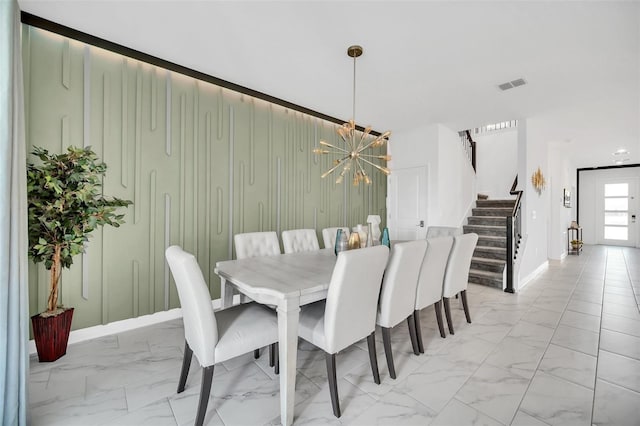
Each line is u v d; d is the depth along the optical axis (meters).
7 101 1.36
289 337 1.56
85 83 2.50
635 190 8.45
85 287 2.52
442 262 2.51
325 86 3.35
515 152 6.78
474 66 2.83
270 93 3.56
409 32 2.29
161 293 2.91
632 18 2.08
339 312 1.63
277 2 1.98
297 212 4.10
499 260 4.51
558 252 6.34
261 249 2.88
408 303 2.18
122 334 2.63
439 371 2.07
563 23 2.16
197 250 3.15
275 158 3.83
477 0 1.93
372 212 5.29
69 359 2.19
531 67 2.84
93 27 2.31
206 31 2.33
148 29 2.32
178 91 3.00
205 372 1.51
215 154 3.28
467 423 1.56
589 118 4.38
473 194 6.04
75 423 1.55
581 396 1.78
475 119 4.52
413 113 4.26
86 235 2.23
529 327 2.84
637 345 2.45
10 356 1.39
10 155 1.38
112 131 2.62
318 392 1.83
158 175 2.88
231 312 1.92
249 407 1.69
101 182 2.57
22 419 1.44
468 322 2.95
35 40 2.28
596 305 3.47
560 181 6.37
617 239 8.75
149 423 1.55
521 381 1.94
